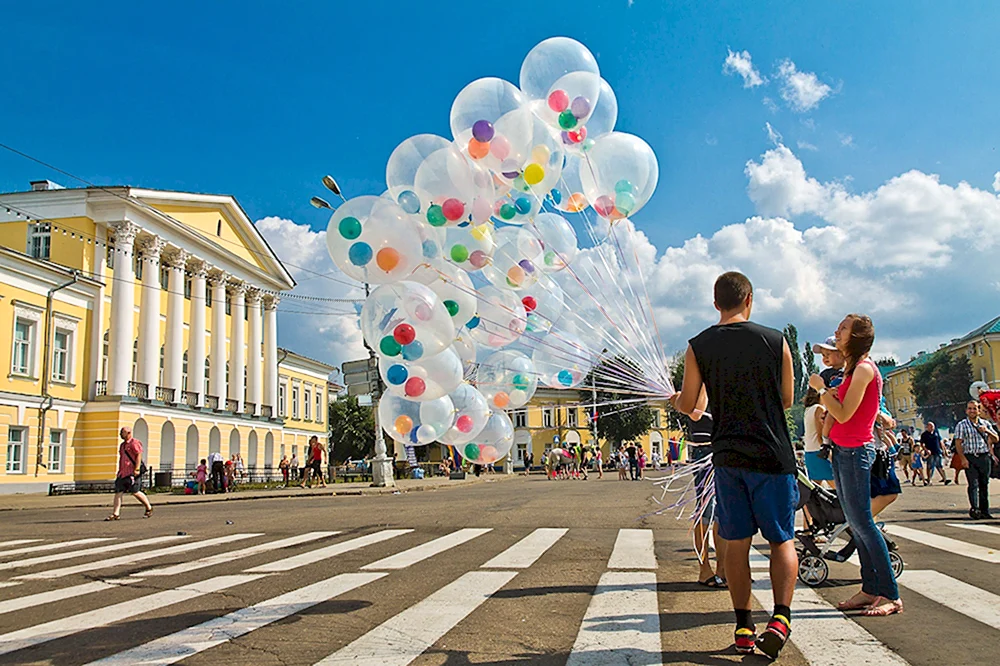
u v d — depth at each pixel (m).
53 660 4.23
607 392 5.76
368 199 5.26
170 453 38.28
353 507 16.67
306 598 5.77
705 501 5.71
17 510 21.22
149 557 8.81
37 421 30.91
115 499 15.72
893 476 5.86
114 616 5.36
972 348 67.81
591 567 7.08
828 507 5.78
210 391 43.41
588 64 5.79
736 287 4.30
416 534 10.32
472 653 4.16
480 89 5.53
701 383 4.19
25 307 30.66
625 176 5.65
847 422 4.89
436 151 5.45
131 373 35.72
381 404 6.14
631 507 14.42
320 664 4.00
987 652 3.92
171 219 38.28
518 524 11.34
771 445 3.90
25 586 6.98
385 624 4.86
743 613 4.00
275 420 50.19
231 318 46.47
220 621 5.05
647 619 4.87
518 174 5.74
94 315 34.66
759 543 8.60
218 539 10.59
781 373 4.04
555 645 4.29
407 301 5.27
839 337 4.99
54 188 35.97
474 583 6.29
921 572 6.19
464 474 39.50
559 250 6.35
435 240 5.57
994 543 7.91
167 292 40.09
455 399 6.16
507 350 6.54
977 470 10.60
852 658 3.88
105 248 35.47
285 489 28.47
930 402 69.94
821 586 5.80
